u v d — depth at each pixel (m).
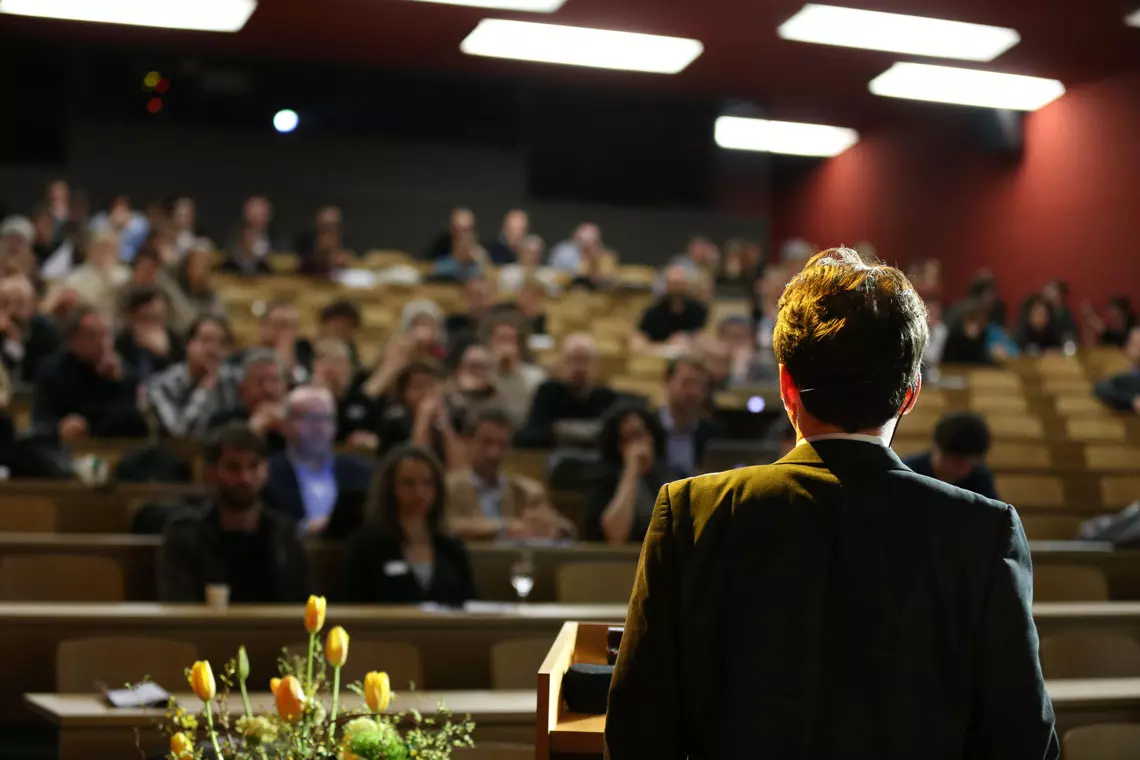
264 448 4.23
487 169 15.77
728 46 12.85
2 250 9.53
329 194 15.27
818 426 1.46
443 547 4.39
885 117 15.48
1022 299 13.77
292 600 4.23
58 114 14.37
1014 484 6.89
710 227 16.20
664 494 1.47
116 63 14.45
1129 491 6.97
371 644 3.41
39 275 9.73
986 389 9.52
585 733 1.59
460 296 11.02
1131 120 12.45
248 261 11.30
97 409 6.29
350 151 15.34
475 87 15.62
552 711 1.62
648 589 1.42
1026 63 12.64
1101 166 12.79
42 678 3.76
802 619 1.35
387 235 15.46
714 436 6.69
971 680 1.33
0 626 3.74
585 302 11.66
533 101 15.86
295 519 5.16
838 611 1.35
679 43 12.84
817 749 1.31
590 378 7.11
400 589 4.23
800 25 12.02
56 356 6.35
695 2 11.58
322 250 11.48
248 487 4.18
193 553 4.15
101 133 14.48
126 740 2.93
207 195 14.83
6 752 3.73
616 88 14.81
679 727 1.39
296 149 15.15
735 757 1.32
